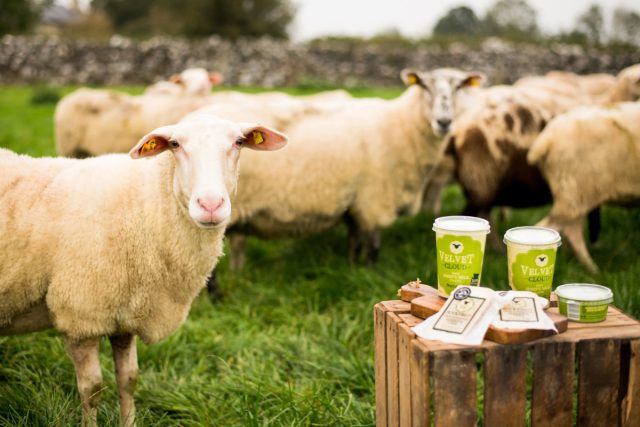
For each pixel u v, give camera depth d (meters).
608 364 2.05
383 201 4.93
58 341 3.68
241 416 2.95
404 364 2.13
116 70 22.95
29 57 23.22
